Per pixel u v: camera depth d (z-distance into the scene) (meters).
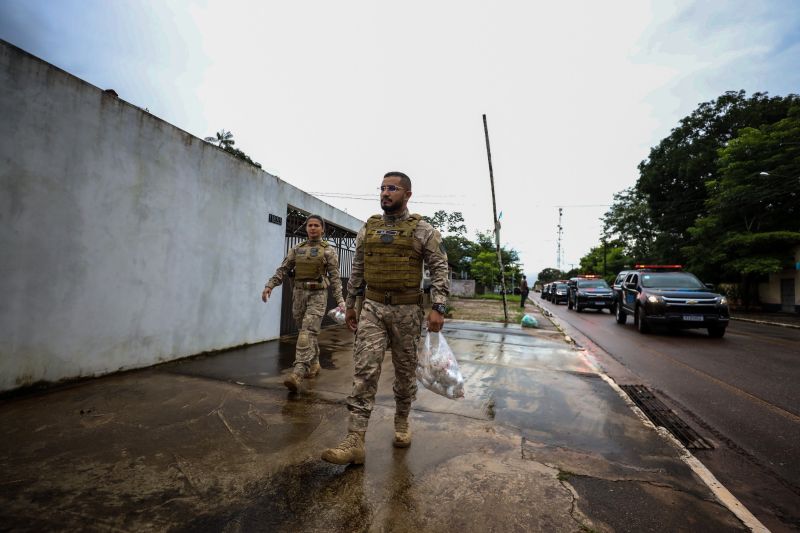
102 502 1.92
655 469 2.53
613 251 51.09
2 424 2.80
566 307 24.67
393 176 2.68
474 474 2.34
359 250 2.85
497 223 13.40
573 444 2.87
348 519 1.86
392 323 2.59
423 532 1.79
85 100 3.87
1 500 1.90
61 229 3.70
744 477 2.63
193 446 2.58
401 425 2.71
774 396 4.59
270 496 2.04
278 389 3.94
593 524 1.91
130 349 4.41
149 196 4.59
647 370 5.93
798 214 21.64
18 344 3.42
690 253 24.25
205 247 5.45
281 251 7.19
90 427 2.81
